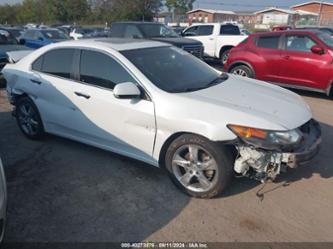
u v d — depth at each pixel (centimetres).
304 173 372
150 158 347
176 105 316
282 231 277
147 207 312
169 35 1159
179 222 290
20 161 407
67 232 279
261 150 288
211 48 1367
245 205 313
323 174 371
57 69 416
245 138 286
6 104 677
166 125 319
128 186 348
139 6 4594
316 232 276
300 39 718
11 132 507
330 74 669
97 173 376
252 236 272
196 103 311
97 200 324
